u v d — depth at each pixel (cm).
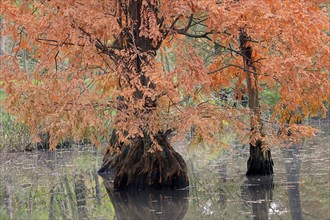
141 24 1377
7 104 1419
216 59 1820
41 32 1423
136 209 1360
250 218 1193
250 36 1480
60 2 1372
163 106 1548
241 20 1380
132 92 1422
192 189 1573
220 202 1390
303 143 2528
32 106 1419
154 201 1442
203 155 2381
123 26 1547
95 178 1906
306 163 1942
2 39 2638
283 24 1384
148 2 1448
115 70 1425
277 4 1399
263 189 1523
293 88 1502
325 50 1459
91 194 1608
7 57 1445
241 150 2469
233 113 1577
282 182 1602
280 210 1248
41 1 1495
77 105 1387
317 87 1570
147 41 1532
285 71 1403
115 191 1588
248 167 1753
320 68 1561
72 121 1381
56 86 1427
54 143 1443
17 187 1756
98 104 1430
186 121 1436
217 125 1511
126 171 1586
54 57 1500
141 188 1573
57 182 1844
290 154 2194
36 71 1480
